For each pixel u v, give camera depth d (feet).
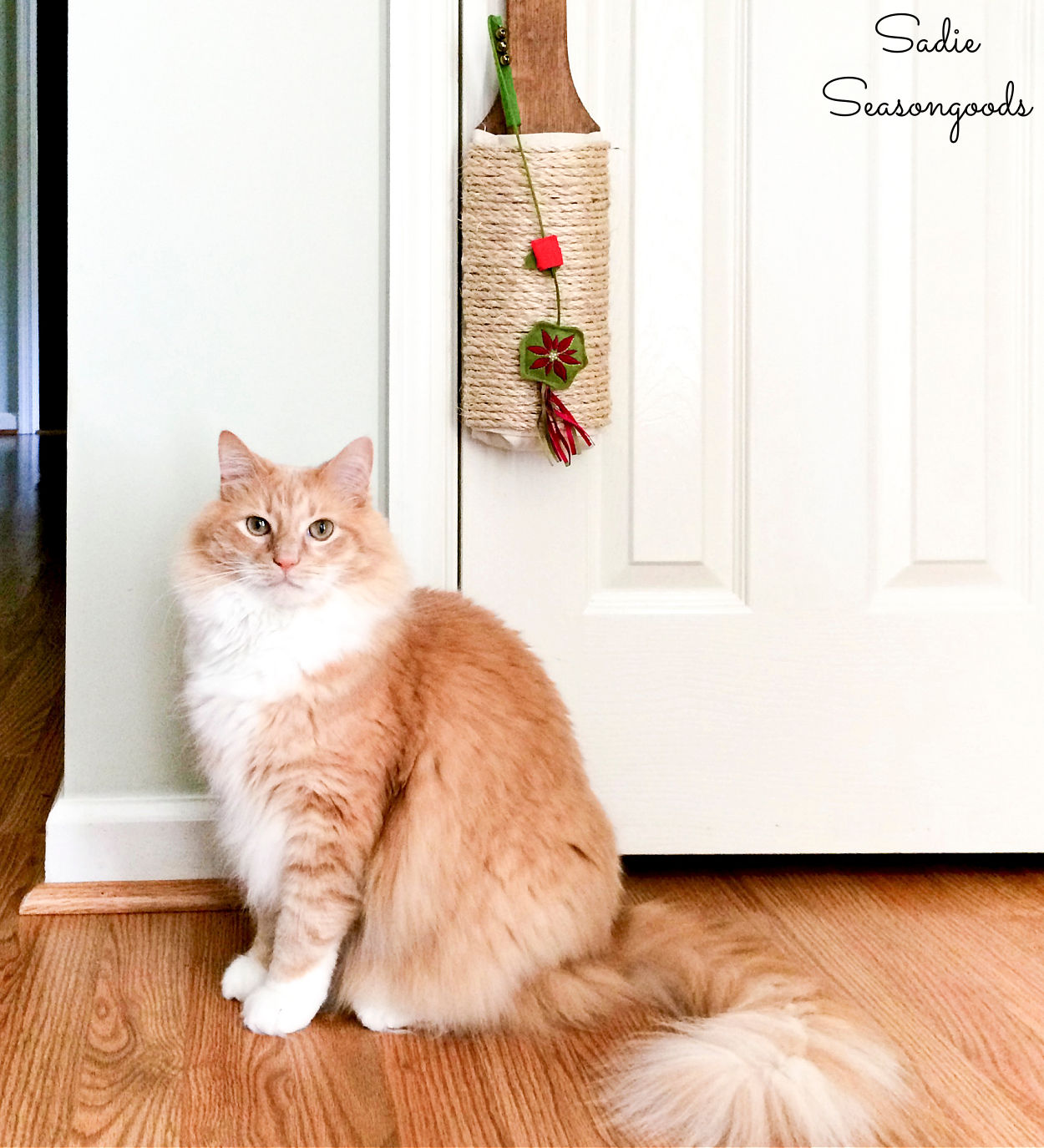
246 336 5.44
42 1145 3.68
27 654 9.98
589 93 5.57
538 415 5.26
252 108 5.35
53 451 23.40
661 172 5.61
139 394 5.41
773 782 5.89
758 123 5.57
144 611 5.49
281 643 4.36
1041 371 5.74
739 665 5.81
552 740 4.75
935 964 5.00
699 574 5.81
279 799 4.44
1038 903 5.65
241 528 4.39
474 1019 4.39
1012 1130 3.83
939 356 5.73
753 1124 3.64
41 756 7.45
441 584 5.65
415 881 4.39
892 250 5.67
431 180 5.42
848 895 5.74
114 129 5.29
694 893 5.74
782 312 5.66
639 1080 3.95
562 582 5.74
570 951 4.53
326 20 5.36
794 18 5.54
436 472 5.57
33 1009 4.53
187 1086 4.03
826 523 5.76
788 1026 3.92
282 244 5.42
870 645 5.82
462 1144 3.73
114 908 5.40
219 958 4.98
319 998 4.48
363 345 5.51
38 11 24.09
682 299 5.66
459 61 5.45
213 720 4.50
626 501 5.75
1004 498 5.81
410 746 4.48
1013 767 5.91
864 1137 3.73
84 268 5.32
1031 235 5.70
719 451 5.75
